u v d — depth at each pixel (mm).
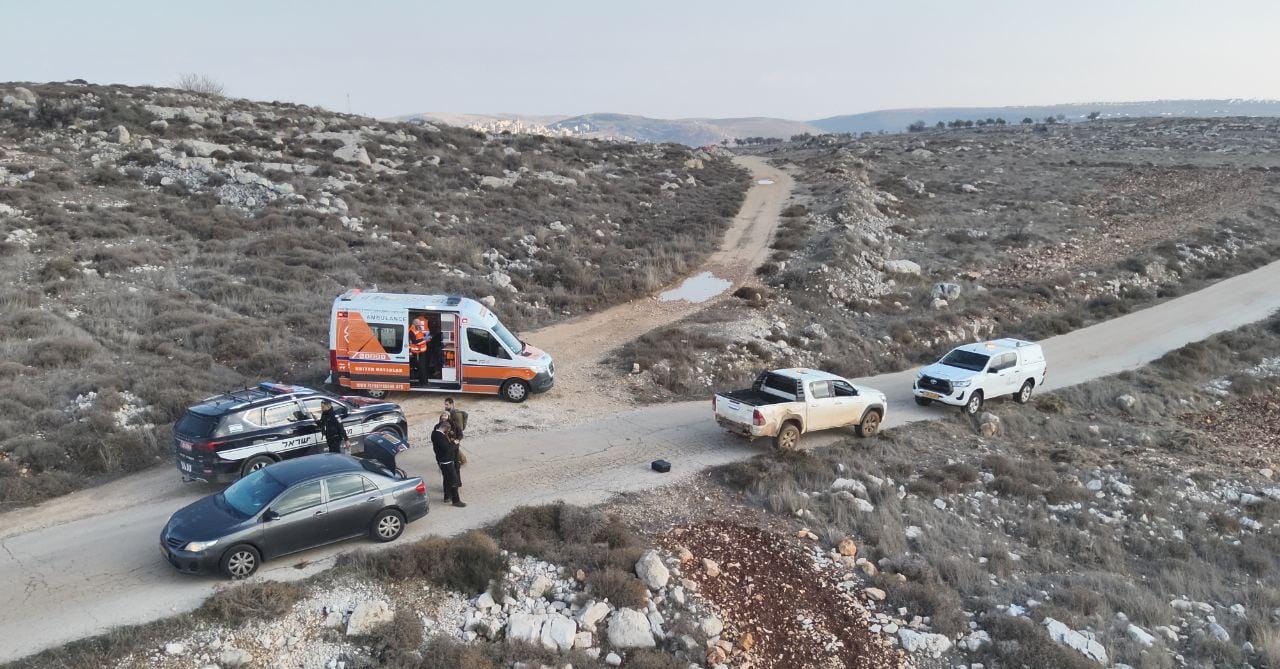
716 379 24859
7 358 18531
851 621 12125
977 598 13055
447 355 20828
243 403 14648
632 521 14328
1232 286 43156
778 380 19594
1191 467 21078
